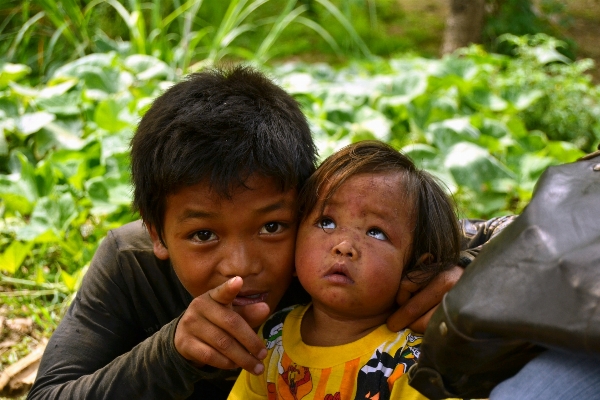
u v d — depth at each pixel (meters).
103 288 1.81
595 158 1.16
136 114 3.77
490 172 3.38
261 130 1.45
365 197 1.43
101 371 1.53
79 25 5.36
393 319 1.45
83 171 3.43
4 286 3.06
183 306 1.82
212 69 1.70
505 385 1.08
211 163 1.39
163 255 1.64
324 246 1.43
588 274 0.94
